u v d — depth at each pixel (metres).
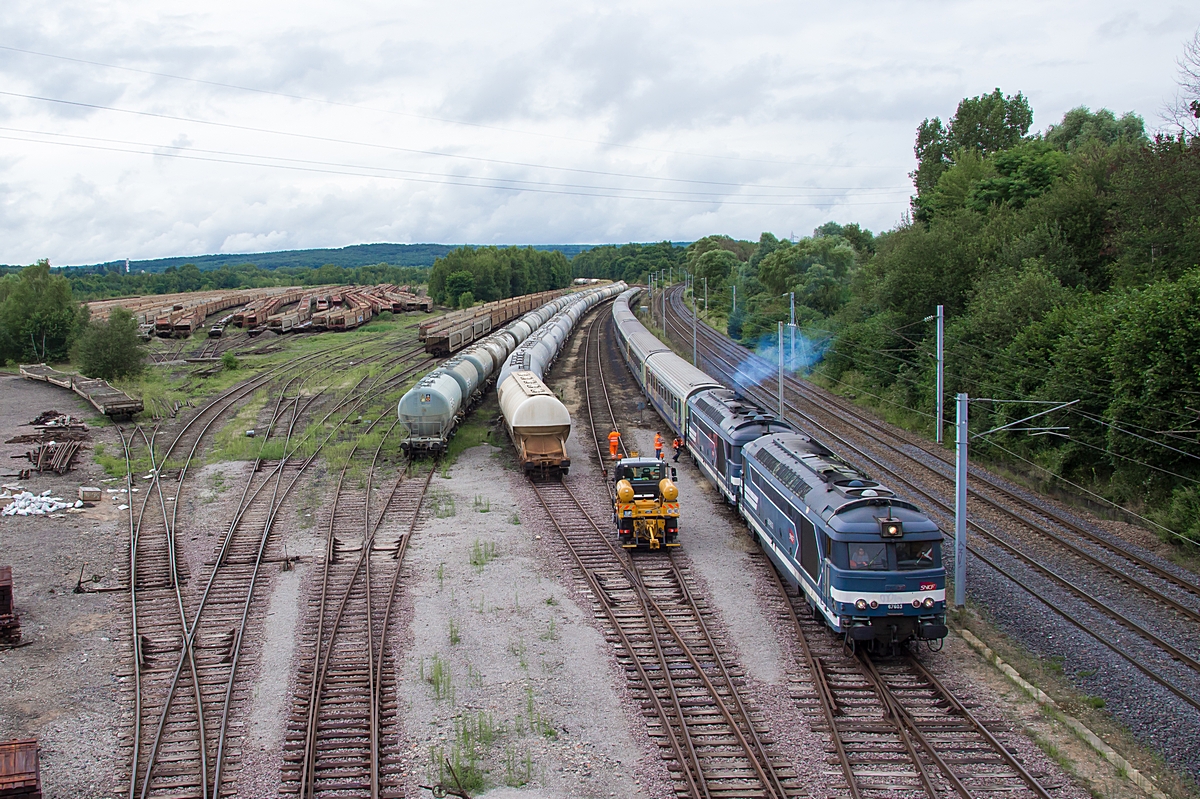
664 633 17.75
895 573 16.06
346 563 22.16
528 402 31.30
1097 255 41.41
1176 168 35.69
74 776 12.86
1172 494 24.67
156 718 14.59
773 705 14.73
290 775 12.76
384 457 34.53
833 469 19.11
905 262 46.72
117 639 17.84
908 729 13.87
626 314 75.31
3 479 30.44
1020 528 24.89
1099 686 15.30
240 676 16.05
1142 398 25.64
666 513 22.88
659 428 40.50
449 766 12.65
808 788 12.28
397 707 14.77
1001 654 16.69
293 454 34.84
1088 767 12.75
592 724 14.17
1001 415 33.00
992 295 37.69
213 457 34.72
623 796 12.16
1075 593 19.77
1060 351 30.67
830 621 16.72
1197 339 24.36
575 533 24.61
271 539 24.36
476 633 17.83
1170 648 16.64
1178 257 34.00
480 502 28.06
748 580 20.89
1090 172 44.84
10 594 17.70
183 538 24.50
